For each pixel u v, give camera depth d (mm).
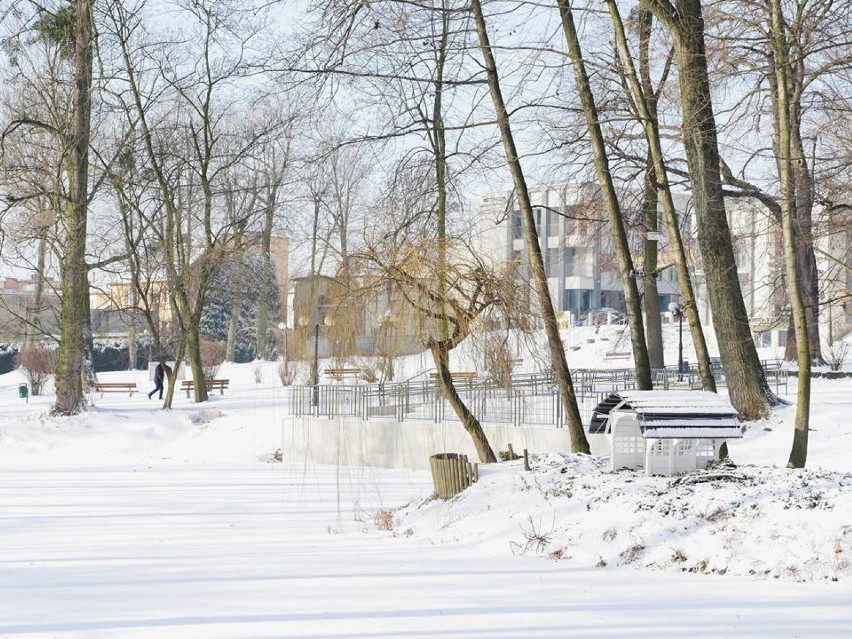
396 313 20938
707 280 27203
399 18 21234
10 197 36469
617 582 12656
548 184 34031
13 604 11742
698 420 16984
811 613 10656
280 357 61000
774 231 32500
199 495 24359
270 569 14227
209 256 43781
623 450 18703
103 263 39469
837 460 22109
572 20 21125
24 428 36125
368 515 20516
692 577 12859
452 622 10500
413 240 21188
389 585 12758
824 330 57688
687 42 22703
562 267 81688
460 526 17266
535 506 16906
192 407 42750
